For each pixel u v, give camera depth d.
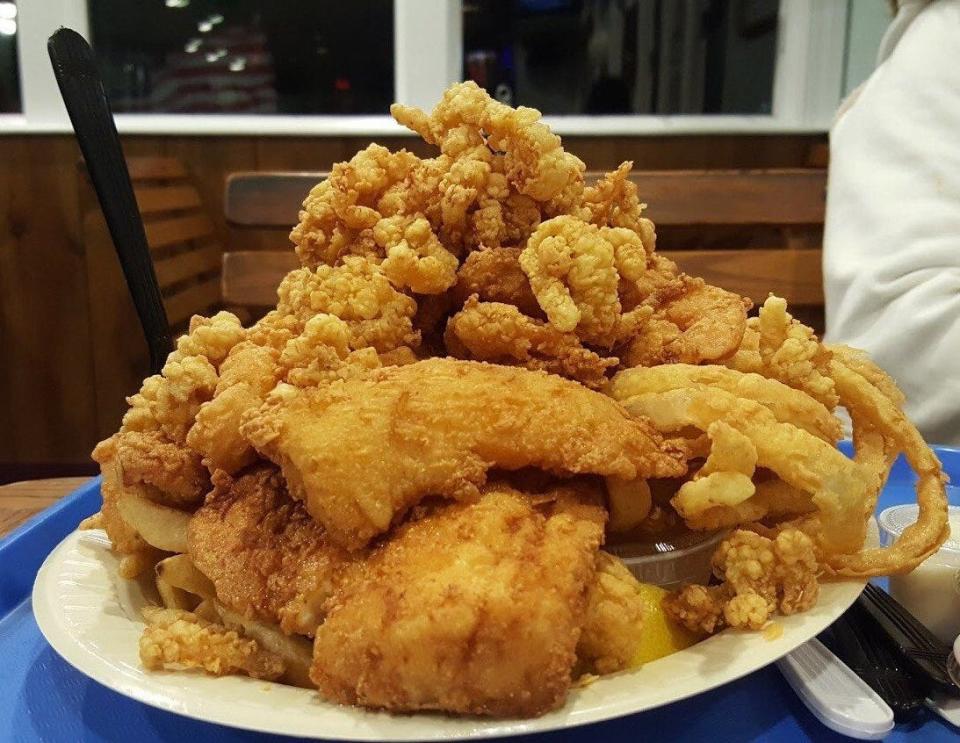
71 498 0.40
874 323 0.67
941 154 0.67
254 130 0.98
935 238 0.65
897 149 0.69
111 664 0.24
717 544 0.28
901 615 0.29
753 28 1.05
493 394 0.26
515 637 0.21
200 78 1.06
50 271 1.02
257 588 0.25
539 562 0.22
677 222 0.76
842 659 0.28
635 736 0.24
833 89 1.05
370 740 0.20
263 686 0.23
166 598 0.29
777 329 0.30
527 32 1.05
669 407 0.27
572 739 0.24
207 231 0.98
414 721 0.21
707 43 1.05
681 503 0.25
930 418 0.62
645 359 0.31
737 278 0.77
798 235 0.90
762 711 0.26
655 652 0.25
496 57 1.06
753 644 0.24
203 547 0.26
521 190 0.31
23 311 1.03
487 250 0.30
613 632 0.23
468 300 0.30
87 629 0.26
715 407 0.27
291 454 0.24
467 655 0.21
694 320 0.32
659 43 1.05
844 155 0.74
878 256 0.67
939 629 0.31
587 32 1.05
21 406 1.06
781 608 0.26
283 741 0.24
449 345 0.31
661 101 1.07
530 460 0.25
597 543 0.24
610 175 0.34
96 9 1.04
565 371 0.29
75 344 1.04
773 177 0.78
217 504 0.27
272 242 1.01
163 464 0.28
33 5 1.00
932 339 0.62
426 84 1.05
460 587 0.22
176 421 0.29
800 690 0.26
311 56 1.05
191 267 0.92
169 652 0.24
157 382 0.30
